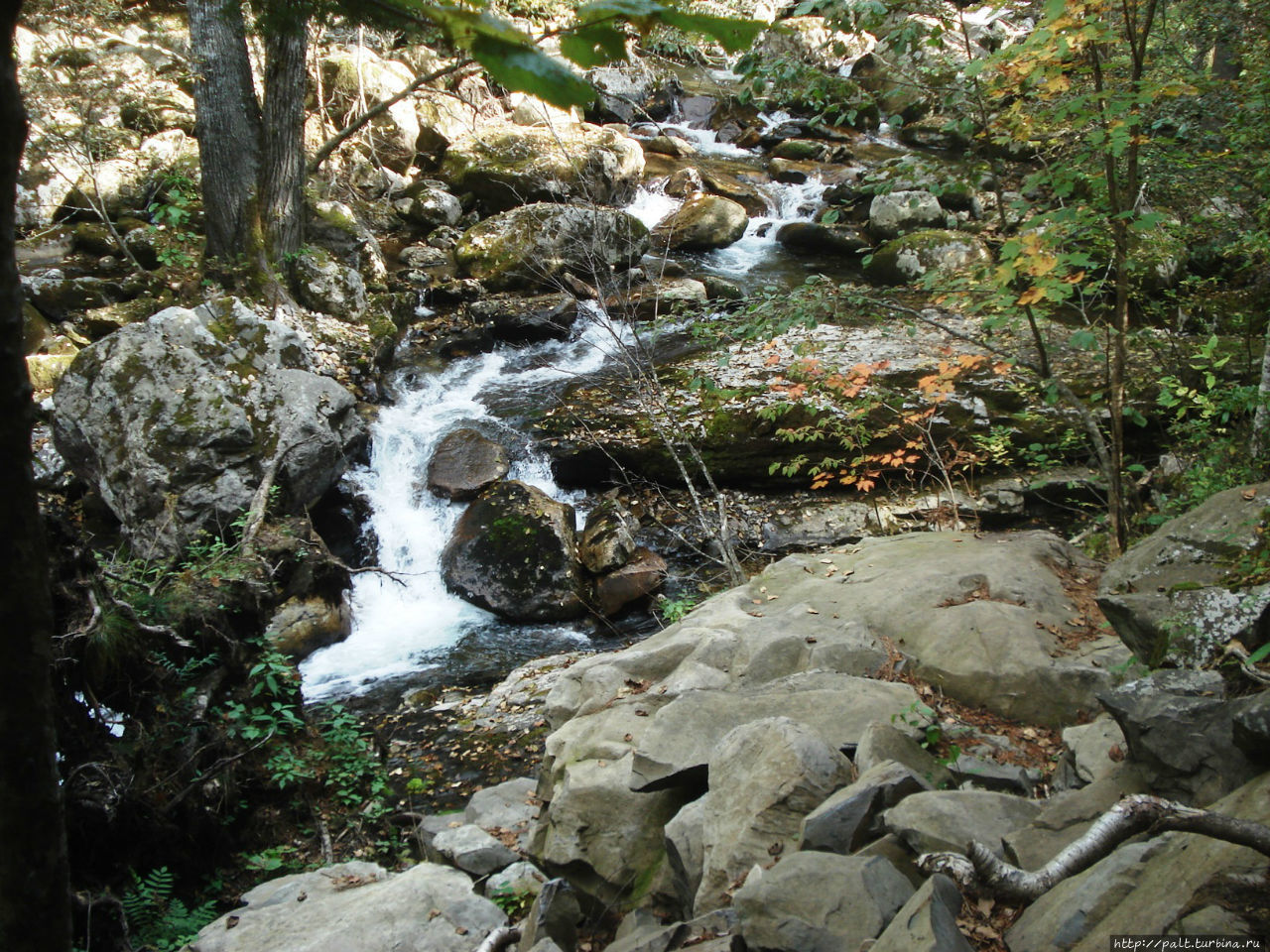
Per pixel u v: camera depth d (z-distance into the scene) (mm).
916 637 4938
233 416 8180
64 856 1537
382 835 5957
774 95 5621
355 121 11719
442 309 12484
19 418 1321
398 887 4375
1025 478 8805
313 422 8438
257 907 4645
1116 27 5242
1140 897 2486
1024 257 4824
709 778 3955
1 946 1507
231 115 11039
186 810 5477
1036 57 4746
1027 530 8555
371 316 11508
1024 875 2654
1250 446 6016
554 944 3469
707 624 5469
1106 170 5367
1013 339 9828
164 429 8039
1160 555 4371
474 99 16422
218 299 9195
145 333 8594
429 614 8625
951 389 6227
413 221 14367
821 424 8148
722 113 18781
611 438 9633
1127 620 3943
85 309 10836
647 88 18484
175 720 5699
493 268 12766
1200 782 3068
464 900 4254
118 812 5117
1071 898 2648
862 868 2967
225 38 10891
